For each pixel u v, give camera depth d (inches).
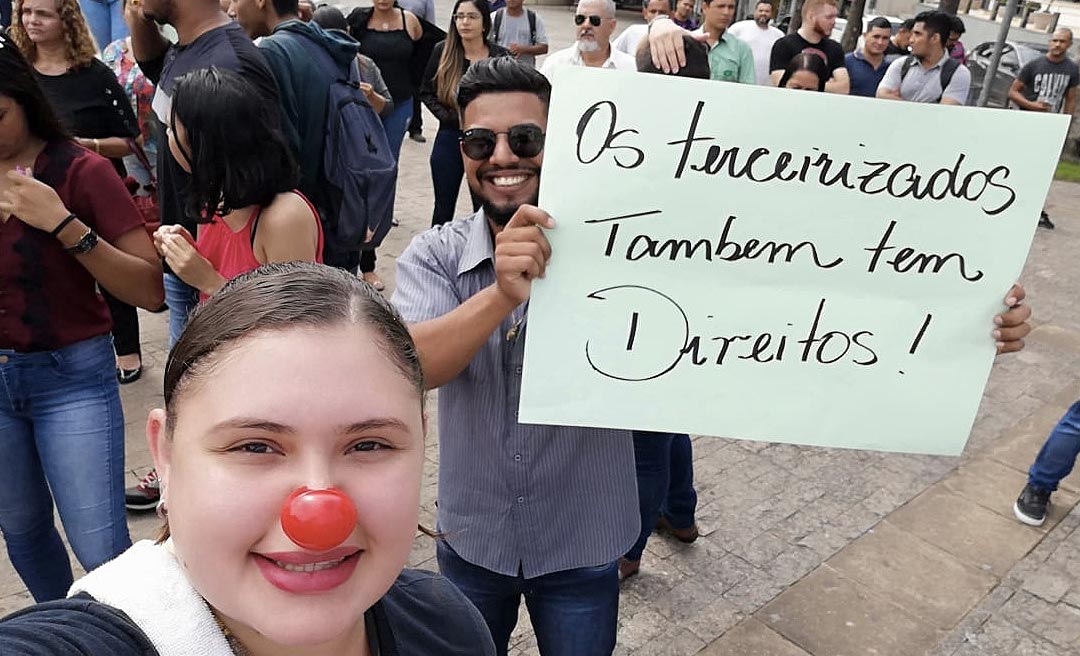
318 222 85.4
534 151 62.7
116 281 79.9
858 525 130.4
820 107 54.6
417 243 68.5
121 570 30.8
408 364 31.6
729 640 105.5
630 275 57.7
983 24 540.7
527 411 60.4
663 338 59.3
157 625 29.5
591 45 172.7
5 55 71.7
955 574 120.6
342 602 29.7
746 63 203.8
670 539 123.7
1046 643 108.3
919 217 57.4
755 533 127.0
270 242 81.0
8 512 84.0
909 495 139.4
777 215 56.9
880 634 108.3
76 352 80.3
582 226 56.3
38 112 75.4
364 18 215.9
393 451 30.6
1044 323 219.0
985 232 57.7
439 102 196.9
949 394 61.5
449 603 44.1
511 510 67.5
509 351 65.1
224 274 83.7
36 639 27.2
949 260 58.5
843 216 57.2
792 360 60.5
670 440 100.1
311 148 127.0
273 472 28.5
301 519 26.7
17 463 82.4
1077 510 137.0
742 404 61.3
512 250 55.2
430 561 115.9
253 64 110.1
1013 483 144.6
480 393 65.7
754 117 54.6
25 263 75.5
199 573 29.3
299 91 123.9
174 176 108.3
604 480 68.4
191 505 28.5
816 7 225.6
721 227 57.0
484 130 62.5
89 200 79.0
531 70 63.6
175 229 79.0
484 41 194.5
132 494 121.0
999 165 56.1
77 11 132.8
